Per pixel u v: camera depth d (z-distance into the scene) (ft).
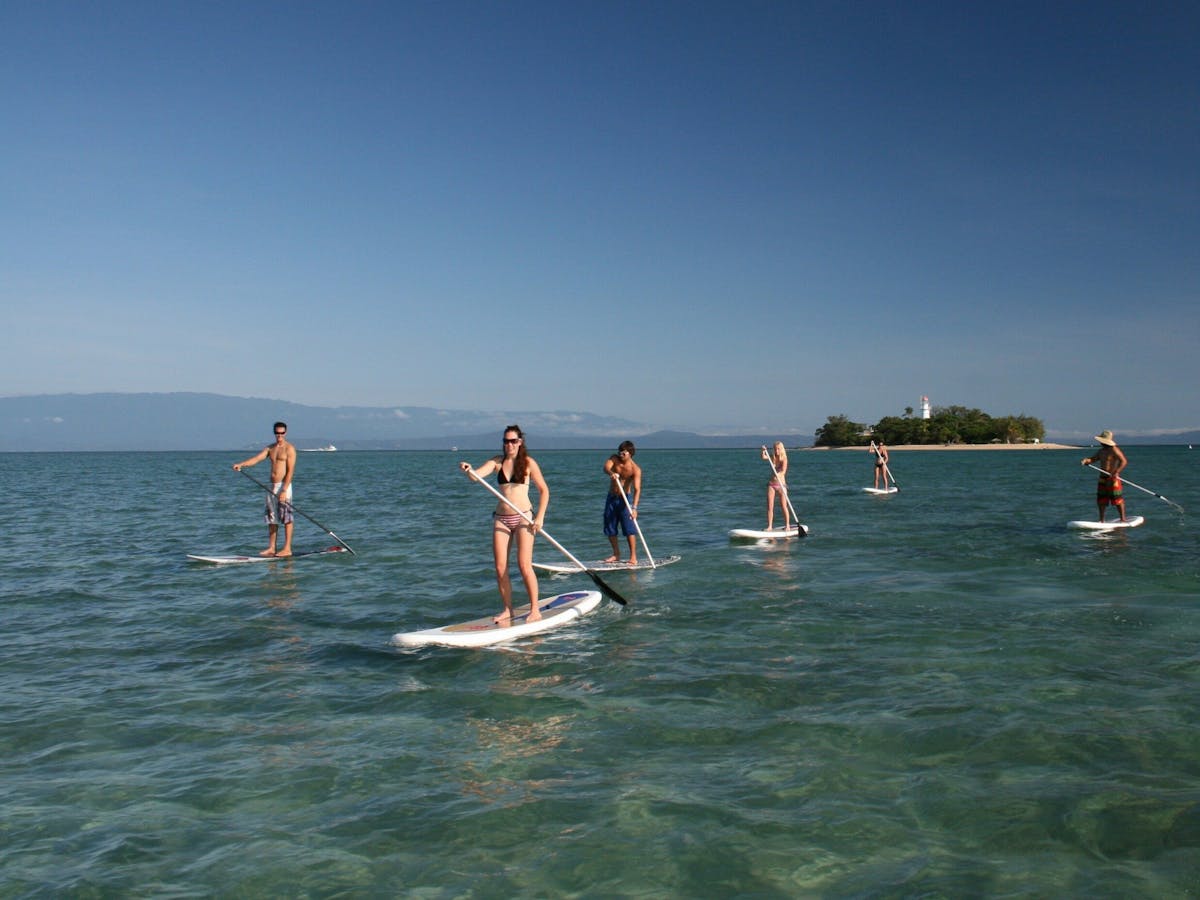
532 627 26.25
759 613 28.60
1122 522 53.47
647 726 17.63
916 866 11.99
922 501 82.89
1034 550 43.39
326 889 11.55
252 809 13.99
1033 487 110.32
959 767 15.31
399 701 19.60
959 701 18.83
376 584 35.76
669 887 11.51
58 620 28.84
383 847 12.67
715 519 65.67
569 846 12.64
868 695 19.42
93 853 12.57
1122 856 12.17
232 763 15.93
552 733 17.33
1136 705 18.42
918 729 17.16
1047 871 11.81
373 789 14.70
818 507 76.64
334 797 14.40
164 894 11.46
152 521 66.23
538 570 39.06
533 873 11.91
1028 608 28.71
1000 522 59.52
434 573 38.65
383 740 17.07
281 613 29.91
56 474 196.75
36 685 21.11
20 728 17.90
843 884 11.56
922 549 44.60
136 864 12.25
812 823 13.28
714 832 13.01
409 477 174.29
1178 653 22.67
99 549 48.32
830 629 26.05
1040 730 16.98
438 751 16.43
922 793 14.28
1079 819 13.26
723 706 18.84
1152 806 13.66
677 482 140.77
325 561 42.57
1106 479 53.93
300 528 60.08
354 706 19.29
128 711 18.99
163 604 31.60
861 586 33.47
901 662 22.15
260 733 17.54
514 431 27.30
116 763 15.99
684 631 26.17
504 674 21.70
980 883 11.51
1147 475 145.59
